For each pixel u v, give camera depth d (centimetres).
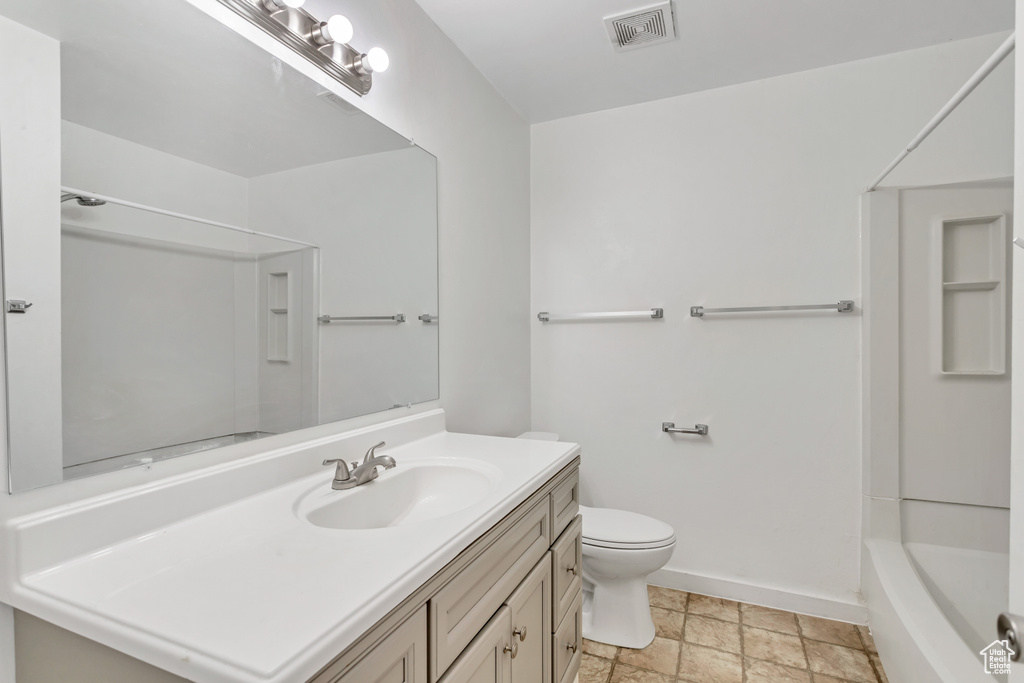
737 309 221
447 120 189
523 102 243
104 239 86
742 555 227
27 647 71
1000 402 153
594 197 253
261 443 113
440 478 133
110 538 81
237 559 76
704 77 221
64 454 80
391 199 156
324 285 132
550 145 262
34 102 77
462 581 87
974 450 163
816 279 214
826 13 178
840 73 211
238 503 101
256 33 116
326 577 70
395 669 71
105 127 86
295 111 124
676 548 238
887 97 204
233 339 108
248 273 112
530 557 117
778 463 221
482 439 162
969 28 186
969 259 164
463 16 179
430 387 175
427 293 174
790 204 218
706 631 202
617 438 248
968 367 169
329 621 59
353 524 110
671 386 238
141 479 90
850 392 210
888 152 203
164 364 95
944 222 176
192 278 100
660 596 230
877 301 201
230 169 108
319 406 129
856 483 209
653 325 242
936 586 182
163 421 94
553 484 134
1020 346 66
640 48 199
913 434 195
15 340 75
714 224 231
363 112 145
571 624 146
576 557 152
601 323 252
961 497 171
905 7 174
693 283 234
